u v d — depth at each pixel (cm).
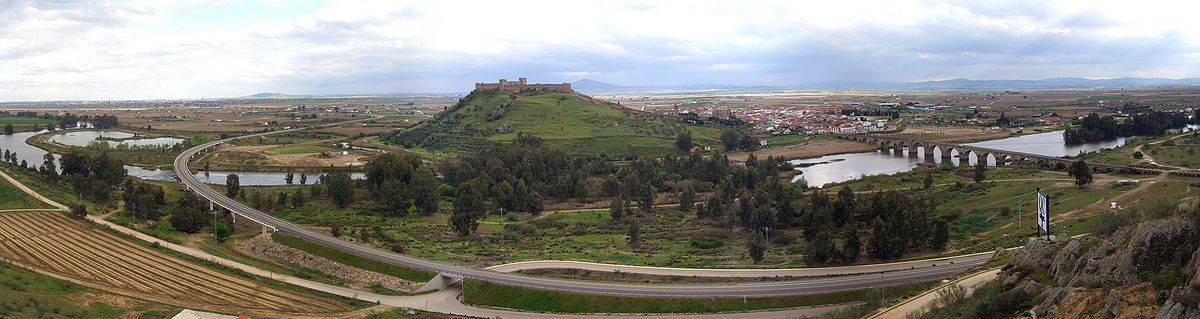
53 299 11131
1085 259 7144
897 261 14075
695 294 12012
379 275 14088
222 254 15375
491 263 14725
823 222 16975
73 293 11756
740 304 11544
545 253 16100
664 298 11881
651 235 18625
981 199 19662
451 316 11569
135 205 18850
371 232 18250
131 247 15138
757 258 14788
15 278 12044
